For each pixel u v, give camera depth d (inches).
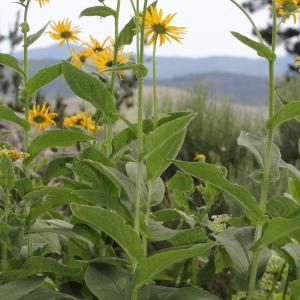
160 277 42.3
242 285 36.2
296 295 35.4
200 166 32.4
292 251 38.8
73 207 31.1
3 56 41.8
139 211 34.6
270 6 34.5
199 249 31.3
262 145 36.4
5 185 36.7
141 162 33.7
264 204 34.9
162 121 40.4
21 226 37.3
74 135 39.6
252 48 33.6
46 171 42.5
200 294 34.8
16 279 36.6
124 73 42.9
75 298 35.6
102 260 35.4
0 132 43.8
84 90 37.2
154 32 35.1
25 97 42.6
